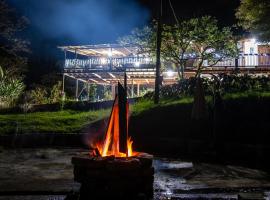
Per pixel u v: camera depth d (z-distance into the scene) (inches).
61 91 930.1
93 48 963.3
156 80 618.5
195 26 720.3
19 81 884.6
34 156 425.4
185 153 458.3
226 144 429.4
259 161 395.2
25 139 554.6
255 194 217.5
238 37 764.0
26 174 292.5
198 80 443.2
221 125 468.4
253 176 292.4
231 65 826.8
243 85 599.8
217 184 251.9
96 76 995.9
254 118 483.5
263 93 545.0
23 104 820.6
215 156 411.5
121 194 182.1
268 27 642.2
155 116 558.3
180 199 212.1
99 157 187.0
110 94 984.3
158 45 615.5
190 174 299.1
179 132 508.7
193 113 437.4
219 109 447.5
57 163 363.3
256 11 639.1
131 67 879.7
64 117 687.1
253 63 818.2
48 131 589.6
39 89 935.7
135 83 1091.3
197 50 780.0
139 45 811.4
